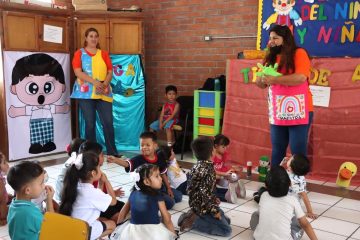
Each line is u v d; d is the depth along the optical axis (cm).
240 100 444
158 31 568
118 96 530
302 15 442
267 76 303
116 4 608
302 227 233
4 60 457
